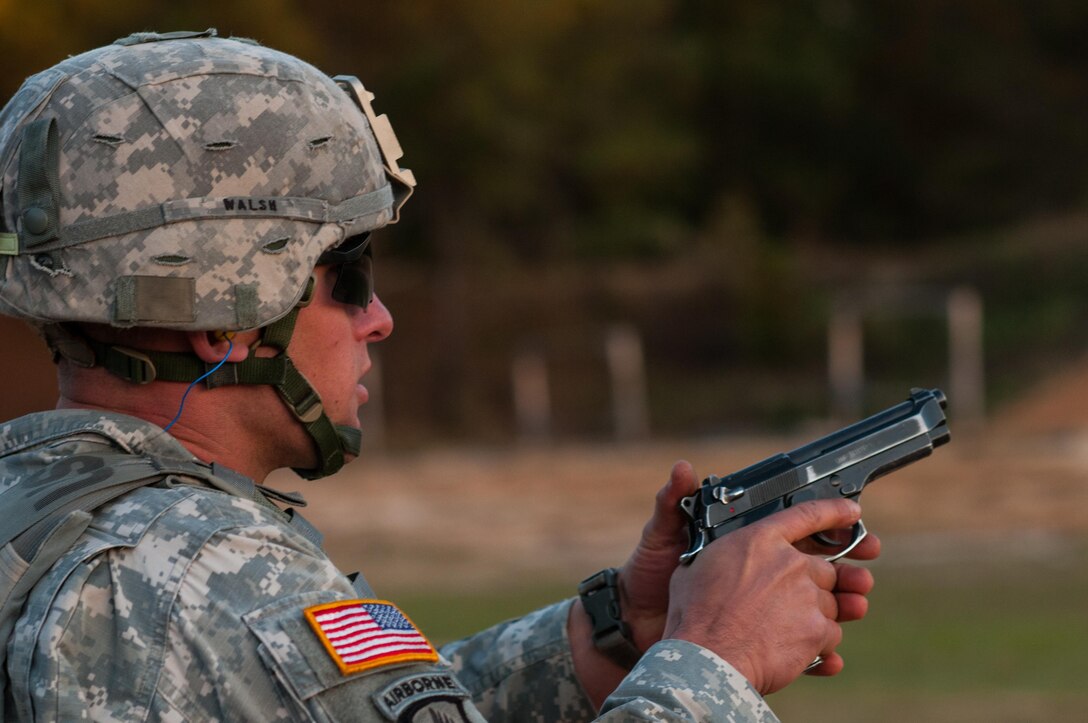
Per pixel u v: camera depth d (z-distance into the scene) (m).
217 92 3.30
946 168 70.88
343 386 3.55
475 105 48.00
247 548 3.07
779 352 56.09
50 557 3.07
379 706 2.94
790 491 3.67
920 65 71.75
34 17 33.69
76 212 3.22
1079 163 70.25
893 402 50.28
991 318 54.78
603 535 26.91
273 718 2.92
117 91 3.28
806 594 3.39
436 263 57.97
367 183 3.46
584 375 55.69
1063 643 15.48
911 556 23.36
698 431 51.53
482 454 45.38
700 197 70.75
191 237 3.23
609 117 59.75
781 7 70.06
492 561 24.41
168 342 3.37
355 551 25.56
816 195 71.25
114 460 3.24
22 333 45.56
